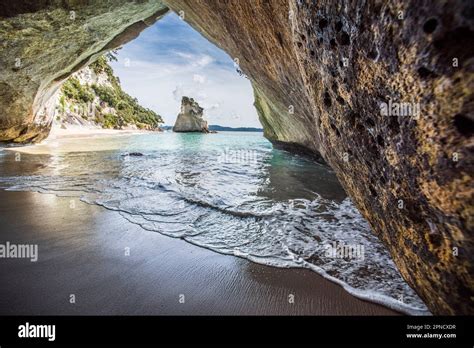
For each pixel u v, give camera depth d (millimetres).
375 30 1273
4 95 10742
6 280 2365
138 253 2994
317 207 4875
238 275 2619
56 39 9836
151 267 2707
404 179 1418
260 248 3221
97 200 4922
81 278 2451
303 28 2033
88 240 3268
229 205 4828
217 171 8336
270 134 14414
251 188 6234
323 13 1686
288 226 3928
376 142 1586
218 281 2508
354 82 1586
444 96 1049
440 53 1021
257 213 4441
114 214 4230
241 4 4285
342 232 3730
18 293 2195
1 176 6652
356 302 2227
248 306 2160
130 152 12977
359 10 1341
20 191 5344
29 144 14273
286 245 3307
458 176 1080
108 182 6352
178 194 5406
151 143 21094
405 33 1120
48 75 11547
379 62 1318
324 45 1795
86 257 2846
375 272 2703
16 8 8008
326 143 2445
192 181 6766
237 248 3207
